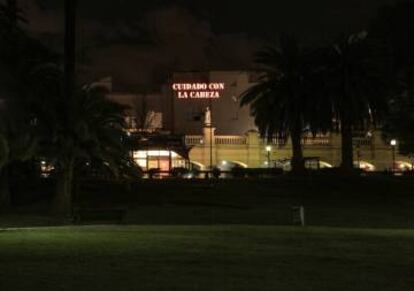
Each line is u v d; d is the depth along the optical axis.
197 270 12.84
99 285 11.19
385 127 72.88
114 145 34.66
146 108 124.75
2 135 32.44
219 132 119.94
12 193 43.50
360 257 15.03
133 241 18.69
